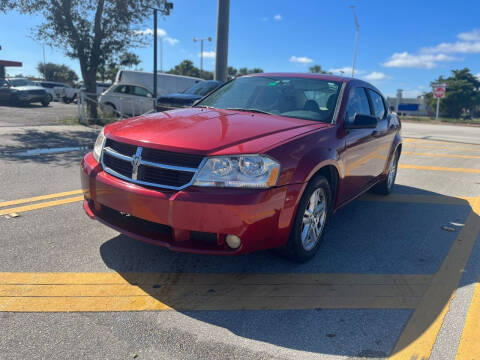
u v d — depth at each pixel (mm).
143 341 2295
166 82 21406
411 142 14055
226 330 2445
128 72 20953
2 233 3697
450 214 5133
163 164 2799
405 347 2365
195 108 4113
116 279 2990
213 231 2678
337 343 2373
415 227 4570
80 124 13703
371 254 3736
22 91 22547
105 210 3264
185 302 2736
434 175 7805
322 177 3326
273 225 2848
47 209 4418
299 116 3816
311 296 2904
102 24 14000
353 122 3748
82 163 3406
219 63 16656
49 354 2145
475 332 2541
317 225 3500
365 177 4617
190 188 2695
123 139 3045
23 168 6387
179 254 3471
